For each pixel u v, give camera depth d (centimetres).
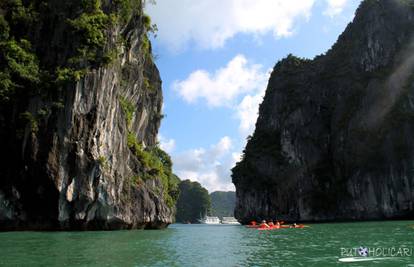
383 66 9512
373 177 8256
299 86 11588
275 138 11475
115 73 4050
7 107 3647
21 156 3544
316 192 9588
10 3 4091
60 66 3781
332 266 1572
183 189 17438
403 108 8431
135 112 5341
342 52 10950
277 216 10162
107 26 3975
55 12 4050
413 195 7600
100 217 3772
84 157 3641
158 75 6412
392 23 9756
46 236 2973
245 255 2019
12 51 3772
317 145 10219
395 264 1583
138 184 4550
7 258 1816
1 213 3522
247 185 10950
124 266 1631
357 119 9088
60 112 3578
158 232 4225
